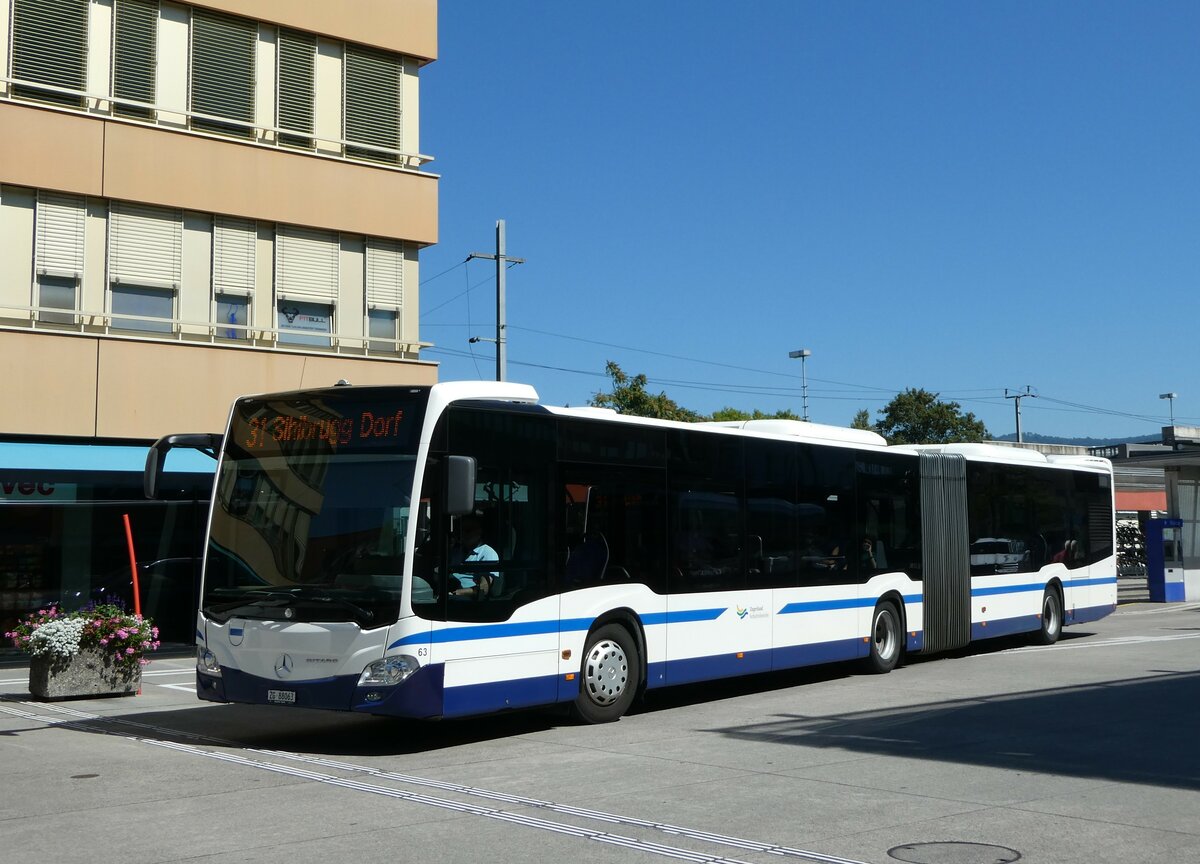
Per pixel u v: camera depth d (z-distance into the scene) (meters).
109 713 13.70
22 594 19.36
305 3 23.42
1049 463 21.91
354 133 24.17
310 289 23.45
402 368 24.25
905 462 17.91
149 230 21.62
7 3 20.42
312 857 7.09
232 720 13.18
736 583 14.39
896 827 7.83
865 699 14.32
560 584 12.05
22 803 8.71
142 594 20.45
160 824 7.99
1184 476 34.06
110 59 21.31
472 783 9.41
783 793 8.94
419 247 25.02
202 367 21.94
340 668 10.61
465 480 10.57
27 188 20.47
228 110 22.61
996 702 13.80
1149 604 32.78
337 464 11.20
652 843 7.41
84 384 20.72
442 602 10.77
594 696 12.47
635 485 13.12
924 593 17.97
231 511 11.71
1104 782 9.30
